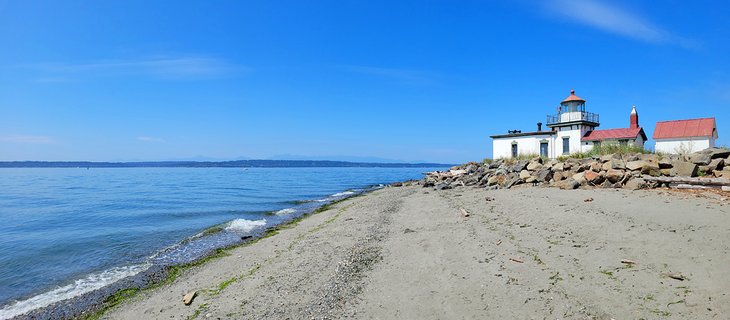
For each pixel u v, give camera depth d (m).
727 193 13.65
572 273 8.12
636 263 8.18
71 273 12.62
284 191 47.12
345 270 9.92
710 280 7.05
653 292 6.96
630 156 20.44
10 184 66.00
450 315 7.04
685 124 33.69
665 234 9.60
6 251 15.70
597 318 6.38
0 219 24.38
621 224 10.88
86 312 9.40
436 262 9.77
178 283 10.95
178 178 92.06
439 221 14.81
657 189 15.81
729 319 5.89
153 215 25.25
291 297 8.64
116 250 15.60
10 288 11.34
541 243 10.31
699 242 8.79
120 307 9.47
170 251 15.19
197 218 23.73
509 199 17.86
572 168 21.95
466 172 33.50
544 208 14.38
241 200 35.44
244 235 17.62
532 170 24.89
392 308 7.52
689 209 11.75
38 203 34.09
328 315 7.49
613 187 17.70
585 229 10.95
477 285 8.09
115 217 24.59
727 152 16.89
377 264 10.17
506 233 11.76
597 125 40.78
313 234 15.71
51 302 10.15
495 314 6.89
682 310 6.31
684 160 17.81
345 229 15.74
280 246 14.31
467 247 10.68
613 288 7.28
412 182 46.66
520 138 41.03
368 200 27.67
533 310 6.87
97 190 50.28
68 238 18.05
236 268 11.84
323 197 37.69
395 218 16.94
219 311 8.34
